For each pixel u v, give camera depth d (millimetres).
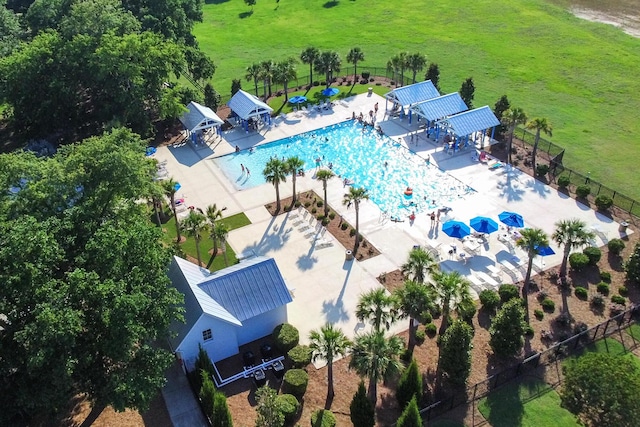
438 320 46031
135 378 32688
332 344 35906
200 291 40969
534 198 60938
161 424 37094
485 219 53219
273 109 83250
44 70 71000
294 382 38125
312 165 69500
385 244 54875
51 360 30344
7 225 34312
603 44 101188
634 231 55156
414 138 74562
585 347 42688
